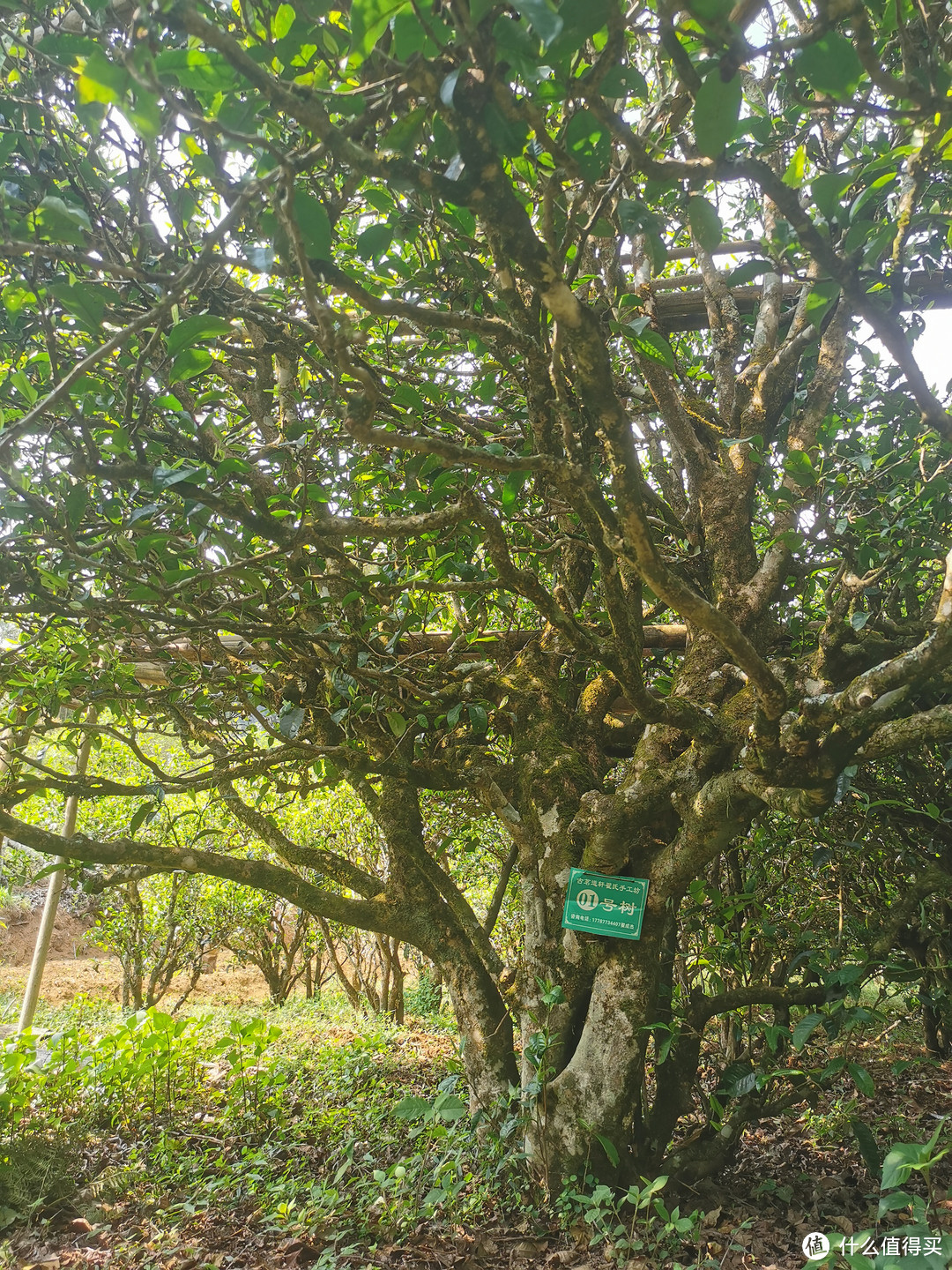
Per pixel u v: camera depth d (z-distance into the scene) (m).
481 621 4.22
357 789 4.80
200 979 15.11
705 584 4.33
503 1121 3.97
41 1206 4.24
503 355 3.06
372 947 11.91
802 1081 4.49
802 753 2.76
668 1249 3.15
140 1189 4.45
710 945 4.37
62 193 2.60
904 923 3.79
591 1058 3.64
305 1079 6.52
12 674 4.06
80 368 2.00
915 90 1.54
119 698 4.16
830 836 4.47
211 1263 3.48
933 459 4.03
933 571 3.99
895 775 4.96
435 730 4.54
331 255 1.82
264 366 4.04
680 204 2.10
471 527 3.49
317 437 3.29
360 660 3.48
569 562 4.52
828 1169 4.25
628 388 4.27
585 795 3.96
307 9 1.60
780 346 4.43
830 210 1.86
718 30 1.41
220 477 2.74
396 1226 3.58
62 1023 10.42
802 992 3.78
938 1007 4.23
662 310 4.59
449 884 4.58
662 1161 3.85
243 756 4.30
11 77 2.61
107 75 1.33
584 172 1.76
